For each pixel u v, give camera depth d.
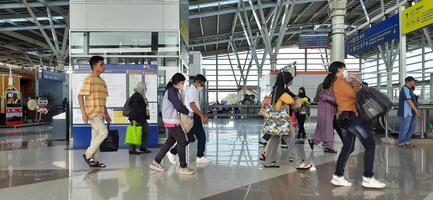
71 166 7.50
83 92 7.20
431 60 39.78
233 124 21.08
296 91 25.08
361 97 5.50
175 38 11.52
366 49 13.73
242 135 14.02
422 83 18.00
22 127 21.64
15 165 7.67
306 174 6.58
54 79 27.73
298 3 30.22
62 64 28.44
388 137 11.15
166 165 7.53
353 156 8.43
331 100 9.15
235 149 9.95
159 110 11.68
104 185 5.84
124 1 11.34
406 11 10.66
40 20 28.94
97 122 7.27
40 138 13.99
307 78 25.19
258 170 6.98
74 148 10.27
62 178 6.36
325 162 7.81
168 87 6.67
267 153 7.27
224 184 5.85
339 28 13.06
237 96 46.62
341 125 5.70
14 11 26.00
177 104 6.53
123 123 10.32
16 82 23.86
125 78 10.30
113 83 10.27
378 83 16.66
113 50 11.28
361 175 6.44
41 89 28.25
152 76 10.39
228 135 14.04
